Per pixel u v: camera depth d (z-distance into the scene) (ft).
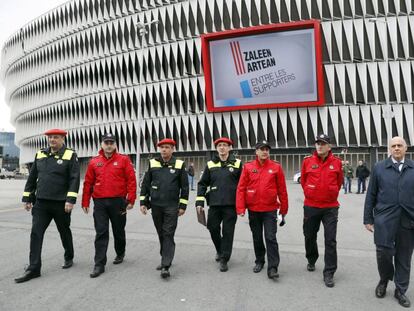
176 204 19.02
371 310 13.67
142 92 160.35
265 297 14.87
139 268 19.15
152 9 159.33
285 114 136.98
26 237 26.66
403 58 130.62
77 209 44.09
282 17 137.28
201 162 151.84
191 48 150.41
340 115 132.98
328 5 133.90
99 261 18.08
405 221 14.64
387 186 14.90
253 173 18.51
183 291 15.53
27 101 228.84
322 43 133.90
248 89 134.10
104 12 173.47
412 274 18.37
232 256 21.80
